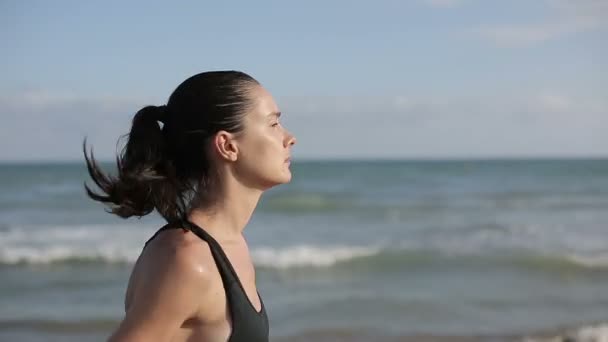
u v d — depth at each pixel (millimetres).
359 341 9062
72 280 13633
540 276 13594
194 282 1716
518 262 14891
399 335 9305
